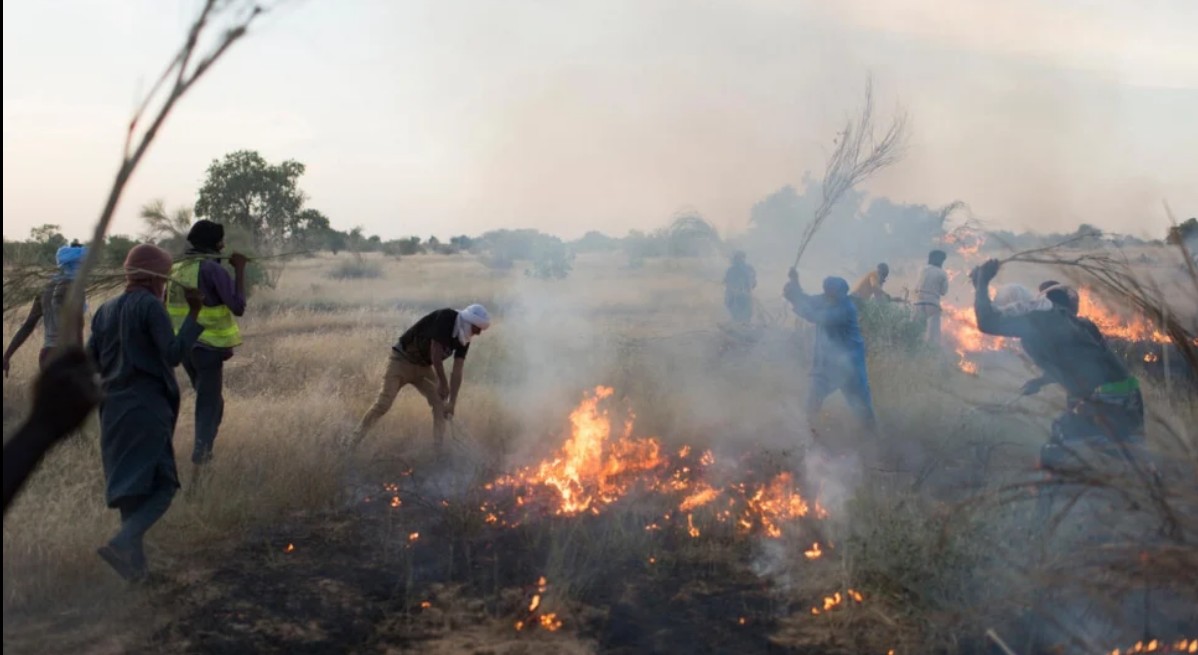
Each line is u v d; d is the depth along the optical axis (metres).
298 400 8.53
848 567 4.71
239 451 6.75
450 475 7.00
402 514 6.07
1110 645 3.91
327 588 4.86
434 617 4.52
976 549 4.35
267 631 4.36
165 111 1.92
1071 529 4.39
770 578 4.95
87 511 5.45
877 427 7.80
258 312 17.78
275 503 6.03
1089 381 4.77
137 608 4.55
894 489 5.76
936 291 12.44
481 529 5.73
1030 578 3.89
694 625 4.41
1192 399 5.59
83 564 4.86
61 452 6.34
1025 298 5.22
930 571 4.34
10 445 1.80
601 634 4.34
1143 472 4.04
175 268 6.62
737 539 5.51
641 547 5.34
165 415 4.87
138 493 4.70
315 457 6.67
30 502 5.36
